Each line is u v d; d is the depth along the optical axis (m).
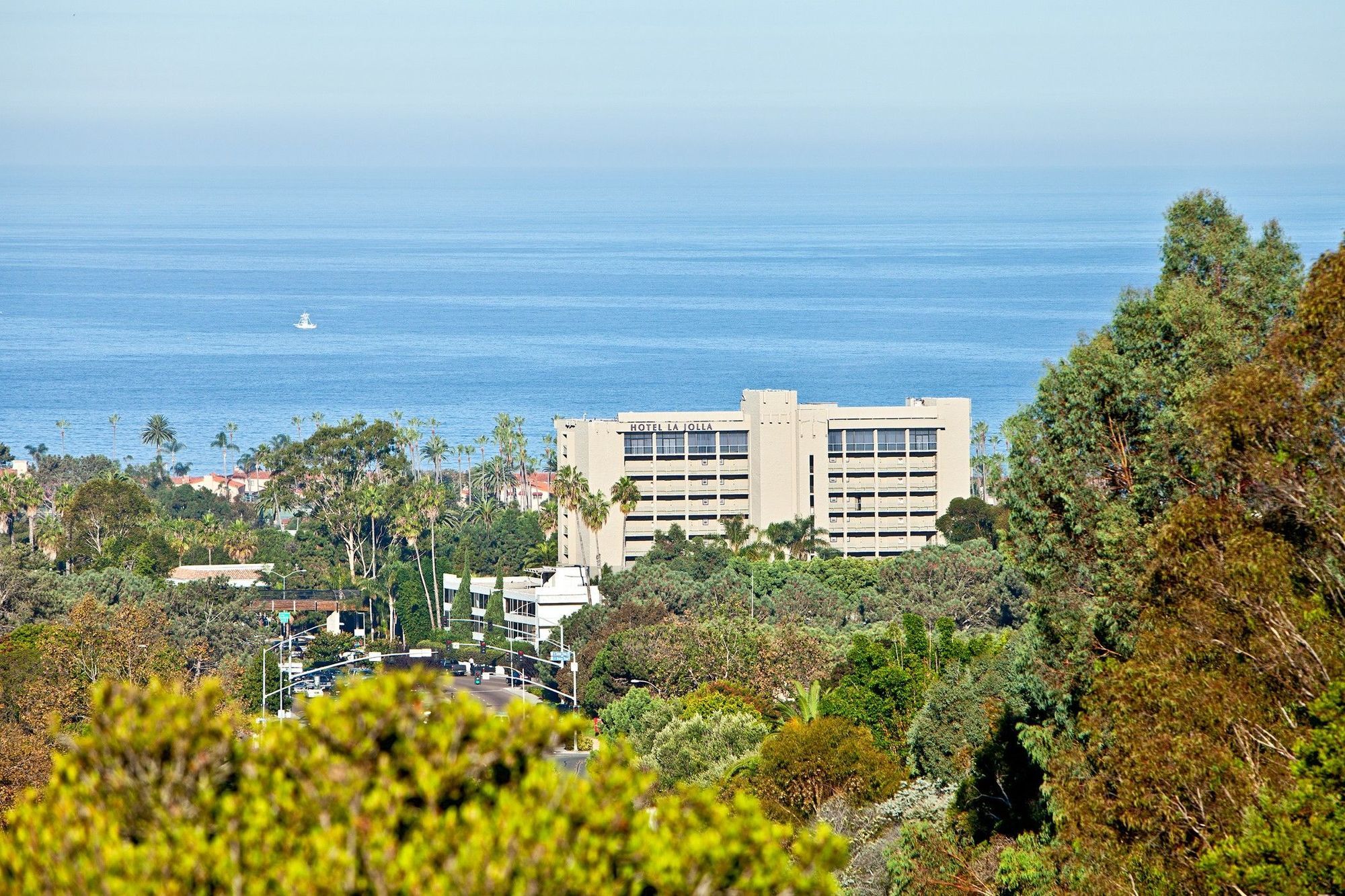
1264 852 61.00
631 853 37.88
